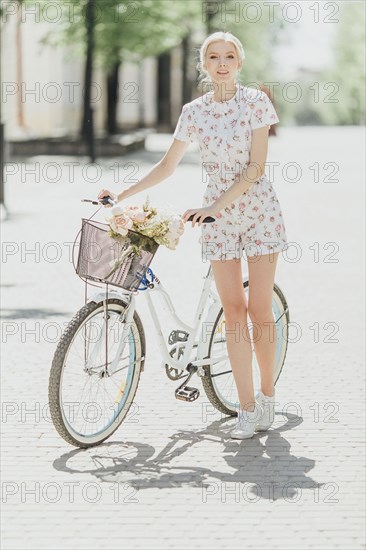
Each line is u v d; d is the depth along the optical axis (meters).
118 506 7.97
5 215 26.28
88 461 8.98
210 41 9.32
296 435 9.73
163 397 10.93
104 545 7.26
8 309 15.20
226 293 9.61
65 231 23.52
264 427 9.82
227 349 9.72
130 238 9.10
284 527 7.59
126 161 48.94
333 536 7.45
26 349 12.82
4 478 8.55
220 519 7.73
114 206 8.96
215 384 10.18
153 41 53.16
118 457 9.09
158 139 77.19
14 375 11.65
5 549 7.18
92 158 45.62
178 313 14.75
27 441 9.48
